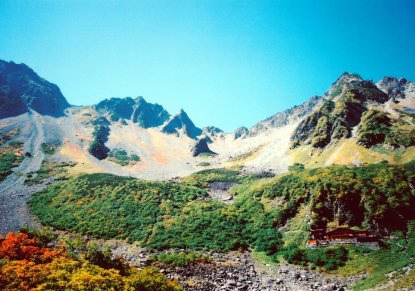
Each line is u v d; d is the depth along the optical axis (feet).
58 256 117.08
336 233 179.42
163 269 153.89
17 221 233.96
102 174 342.23
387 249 159.94
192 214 235.20
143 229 213.46
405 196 193.16
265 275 154.20
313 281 143.43
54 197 280.51
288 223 208.54
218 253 182.91
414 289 109.40
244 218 231.09
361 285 131.13
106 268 120.98
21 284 89.97
